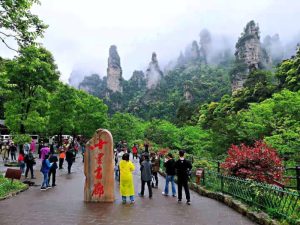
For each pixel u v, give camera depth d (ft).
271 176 33.30
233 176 34.63
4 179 43.70
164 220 25.61
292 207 23.29
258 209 26.76
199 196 38.58
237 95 140.15
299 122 57.47
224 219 26.13
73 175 60.03
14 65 72.08
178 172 33.86
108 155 34.42
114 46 506.89
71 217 26.27
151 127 150.00
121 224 24.09
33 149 83.15
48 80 81.25
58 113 111.45
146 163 37.58
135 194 39.75
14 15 35.24
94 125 161.58
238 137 64.23
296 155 50.47
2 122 139.23
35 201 33.65
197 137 105.91
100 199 33.91
